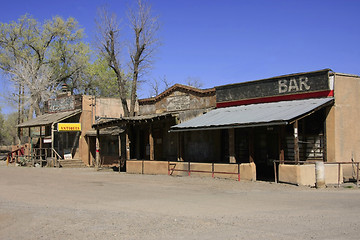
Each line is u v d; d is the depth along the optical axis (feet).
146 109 91.56
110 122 78.07
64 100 104.73
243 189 46.16
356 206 33.14
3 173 75.56
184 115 75.61
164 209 33.73
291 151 61.62
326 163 48.70
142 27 99.35
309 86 59.26
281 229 25.04
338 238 22.40
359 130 58.85
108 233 25.40
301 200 37.09
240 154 69.26
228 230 25.20
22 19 141.69
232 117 61.05
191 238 23.39
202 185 50.80
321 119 57.57
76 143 99.76
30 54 145.07
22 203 38.58
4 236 25.41
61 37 149.07
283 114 52.80
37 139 116.16
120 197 41.55
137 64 100.53
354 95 58.90
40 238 24.62
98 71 153.69
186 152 78.59
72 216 31.35
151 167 69.97
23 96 138.00
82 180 60.29
